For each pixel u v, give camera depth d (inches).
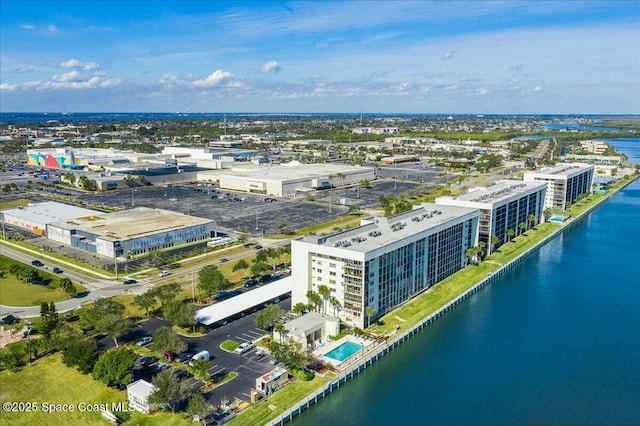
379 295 6333.7
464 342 5994.1
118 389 4699.8
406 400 4763.8
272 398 4576.8
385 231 7022.6
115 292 7057.1
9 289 7165.4
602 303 7288.4
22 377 4896.7
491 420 4461.1
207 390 4680.1
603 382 5113.2
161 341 5128.0
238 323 6220.5
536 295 7608.3
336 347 5600.4
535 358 5620.1
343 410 4581.7
